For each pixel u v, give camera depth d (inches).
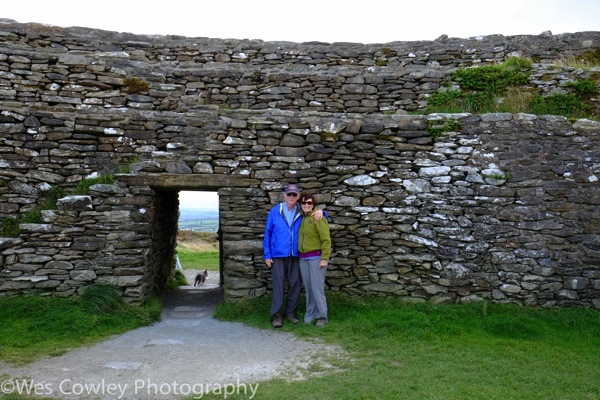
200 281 420.8
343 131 297.1
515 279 289.1
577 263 289.1
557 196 292.5
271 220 266.5
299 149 295.0
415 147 297.9
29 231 268.8
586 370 206.1
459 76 375.9
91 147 290.4
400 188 296.5
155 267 324.2
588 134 297.4
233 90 389.4
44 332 236.1
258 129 294.4
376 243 294.5
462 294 289.6
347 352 220.7
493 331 254.2
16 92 323.9
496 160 295.3
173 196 386.3
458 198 293.6
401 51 438.0
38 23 406.0
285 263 268.2
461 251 291.3
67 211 272.7
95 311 258.8
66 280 270.1
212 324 267.3
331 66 418.3
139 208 281.1
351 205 294.8
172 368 198.2
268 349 224.2
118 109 301.6
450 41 443.2
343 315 271.4
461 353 220.1
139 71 335.6
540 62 426.0
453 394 176.2
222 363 205.2
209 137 293.0
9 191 280.1
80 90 324.5
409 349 224.1
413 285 292.5
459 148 297.0
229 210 291.1
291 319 264.5
